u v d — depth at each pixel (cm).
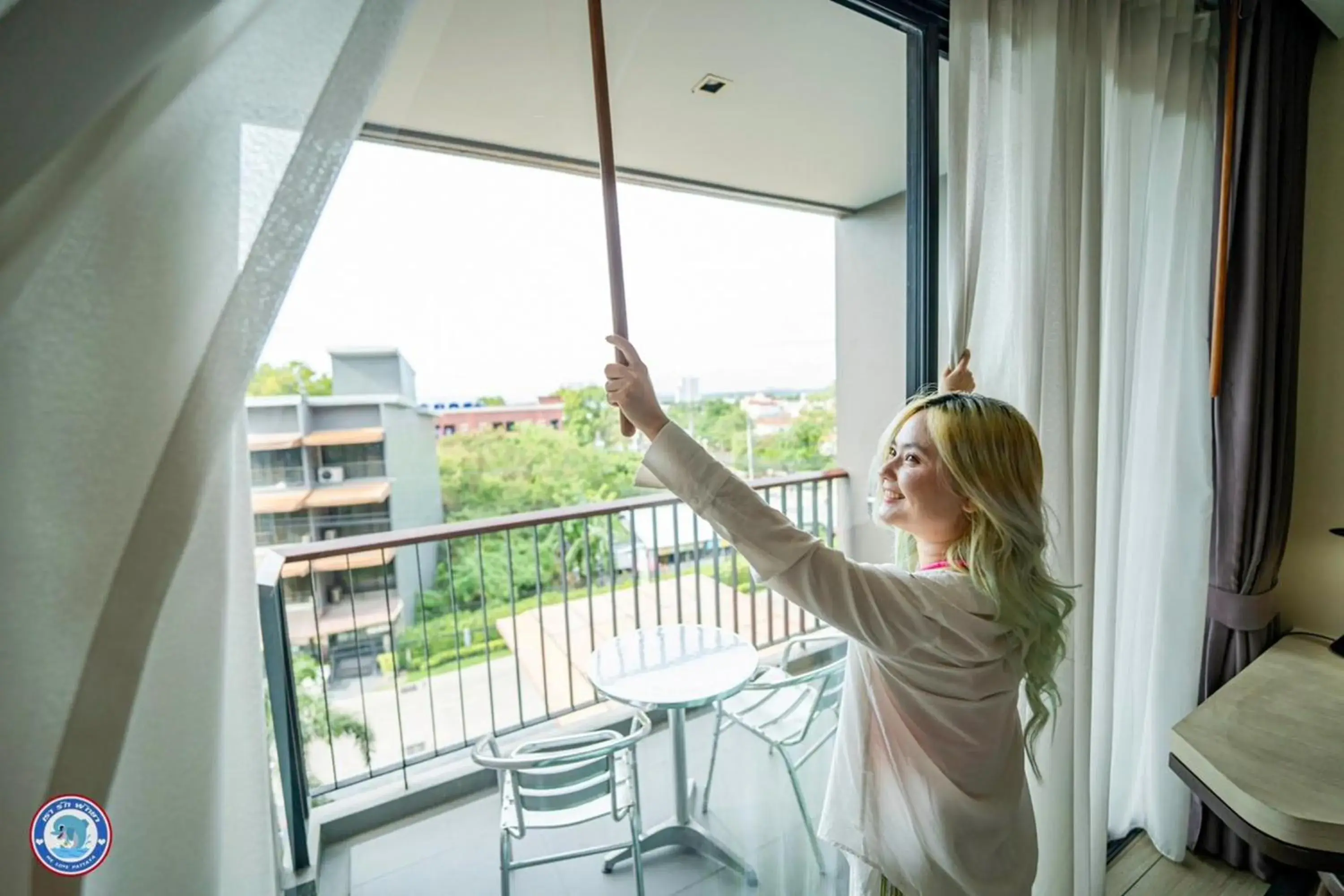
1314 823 90
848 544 260
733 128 144
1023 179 105
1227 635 156
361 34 44
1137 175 128
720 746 192
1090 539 116
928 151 113
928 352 118
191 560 44
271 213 42
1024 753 100
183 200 40
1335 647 148
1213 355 140
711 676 155
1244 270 142
